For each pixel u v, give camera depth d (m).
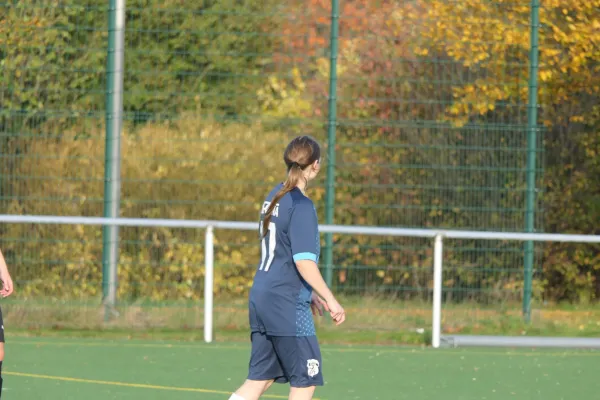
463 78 41.44
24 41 40.91
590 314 44.62
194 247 42.16
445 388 29.09
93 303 39.22
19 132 40.59
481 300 41.19
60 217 34.91
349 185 41.06
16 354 33.03
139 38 41.72
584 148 48.25
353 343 37.06
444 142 41.19
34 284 40.44
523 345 36.19
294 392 19.06
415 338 37.53
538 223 41.53
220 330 38.47
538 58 41.94
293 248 18.72
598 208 48.47
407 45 41.69
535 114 41.16
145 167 42.28
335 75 40.25
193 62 42.31
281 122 42.53
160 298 41.28
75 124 41.22
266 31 42.94
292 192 19.17
